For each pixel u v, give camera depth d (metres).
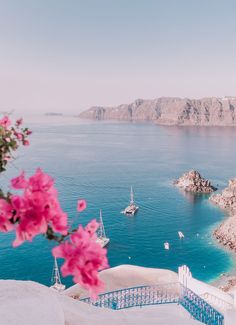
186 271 20.00
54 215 2.56
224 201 105.88
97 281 2.49
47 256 65.12
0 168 4.22
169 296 18.44
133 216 94.12
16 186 2.71
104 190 124.06
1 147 4.18
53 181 2.72
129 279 41.19
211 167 177.75
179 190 125.62
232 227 78.69
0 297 8.38
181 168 174.25
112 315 11.00
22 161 189.25
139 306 18.20
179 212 98.88
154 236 79.75
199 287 19.39
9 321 7.20
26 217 2.49
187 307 16.75
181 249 72.75
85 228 2.72
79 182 137.12
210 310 14.73
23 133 4.61
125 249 72.75
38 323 7.43
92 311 10.98
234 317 12.20
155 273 42.12
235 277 59.41
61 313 8.52
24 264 62.59
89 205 103.75
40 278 58.28
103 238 74.56
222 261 66.88
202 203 108.44
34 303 8.22
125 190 125.00
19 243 2.49
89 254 2.49
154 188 128.62
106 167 175.38
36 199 2.51
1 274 59.44
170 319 11.30
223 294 18.64
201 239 78.00
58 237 2.70
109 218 91.81
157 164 187.25
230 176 154.00
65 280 57.59
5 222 2.56
